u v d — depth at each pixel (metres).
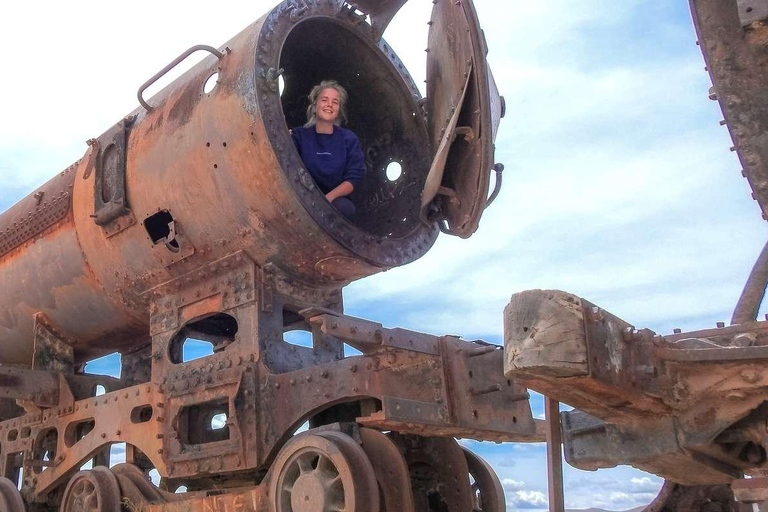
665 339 3.09
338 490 4.48
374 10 6.44
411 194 6.54
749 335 2.94
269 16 5.79
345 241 5.59
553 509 3.18
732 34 2.85
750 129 2.80
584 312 2.80
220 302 5.88
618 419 3.31
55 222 7.18
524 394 5.13
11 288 7.61
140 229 6.32
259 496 4.86
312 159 6.05
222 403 5.75
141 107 6.82
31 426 7.38
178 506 5.36
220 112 5.67
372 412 4.95
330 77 6.90
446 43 5.67
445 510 5.60
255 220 5.61
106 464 7.59
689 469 3.34
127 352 7.96
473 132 5.19
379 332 4.41
